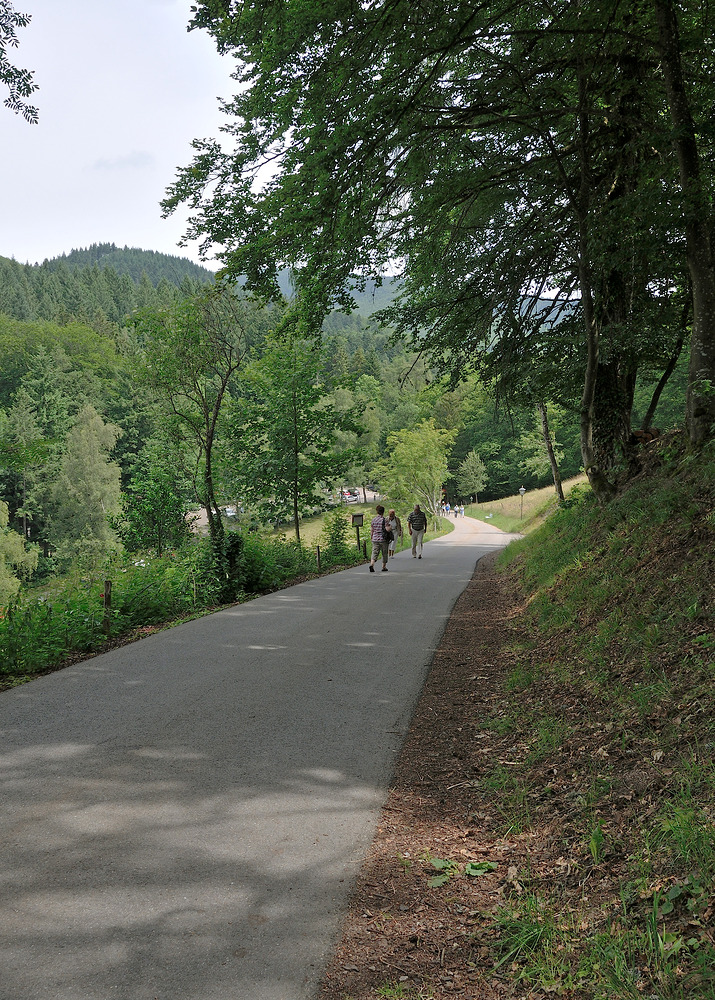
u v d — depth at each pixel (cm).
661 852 340
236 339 1769
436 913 353
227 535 1570
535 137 1288
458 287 1523
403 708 685
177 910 351
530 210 1412
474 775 522
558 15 977
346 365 13138
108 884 375
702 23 1014
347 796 490
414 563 2362
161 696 722
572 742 509
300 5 870
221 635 1045
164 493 2091
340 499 2841
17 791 493
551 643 803
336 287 1279
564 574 1033
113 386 8350
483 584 1659
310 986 298
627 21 1021
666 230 996
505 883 373
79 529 5847
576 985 285
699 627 554
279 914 350
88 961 312
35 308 13825
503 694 694
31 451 2656
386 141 1023
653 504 905
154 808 467
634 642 612
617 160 1248
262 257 1143
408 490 6725
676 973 269
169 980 300
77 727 627
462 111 1104
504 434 8550
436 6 893
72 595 1184
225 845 418
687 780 378
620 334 1328
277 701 706
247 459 2447
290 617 1203
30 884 375
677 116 934
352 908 357
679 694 481
